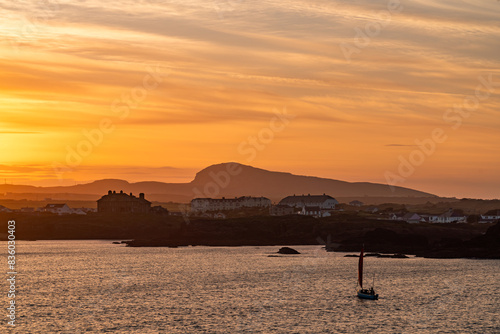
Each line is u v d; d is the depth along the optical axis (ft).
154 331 315.37
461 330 323.78
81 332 313.73
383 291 448.65
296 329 321.32
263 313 361.10
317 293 437.58
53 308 376.48
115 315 354.74
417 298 418.10
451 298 418.31
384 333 314.96
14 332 313.73
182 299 409.69
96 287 469.57
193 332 313.73
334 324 333.62
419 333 316.40
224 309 372.99
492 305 393.09
